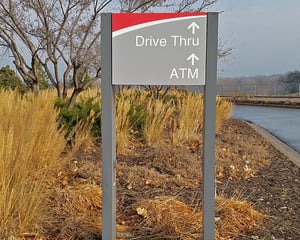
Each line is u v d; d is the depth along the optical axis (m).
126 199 3.94
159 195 4.07
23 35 7.37
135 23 2.68
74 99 7.57
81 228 3.08
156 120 7.34
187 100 9.66
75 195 3.55
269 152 7.25
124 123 6.66
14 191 2.81
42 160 3.76
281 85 42.09
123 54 2.70
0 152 2.79
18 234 2.78
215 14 2.61
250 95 39.25
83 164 4.83
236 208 3.54
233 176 5.09
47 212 3.14
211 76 2.64
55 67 8.11
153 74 2.68
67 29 7.80
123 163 5.39
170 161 5.30
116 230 3.15
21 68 7.91
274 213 3.69
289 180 5.00
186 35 2.64
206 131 2.65
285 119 17.19
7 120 3.83
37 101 5.31
